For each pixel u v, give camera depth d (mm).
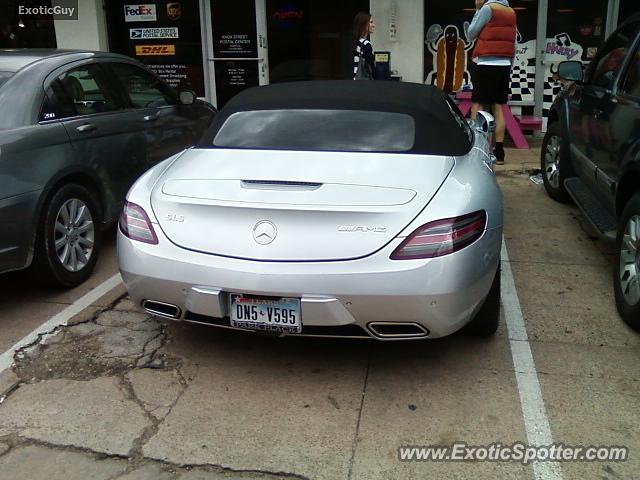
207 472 2717
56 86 4535
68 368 3516
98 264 5020
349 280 2934
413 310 2971
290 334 3107
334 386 3322
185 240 3154
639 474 2660
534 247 5277
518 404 3139
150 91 5734
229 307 3125
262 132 3809
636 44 4609
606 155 4527
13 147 3959
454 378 3375
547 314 4078
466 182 3311
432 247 2961
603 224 4543
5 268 3965
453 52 9172
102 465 2764
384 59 9195
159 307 3328
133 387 3332
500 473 2682
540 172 7625
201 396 3250
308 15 9641
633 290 3779
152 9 9906
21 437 2941
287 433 2955
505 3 7434
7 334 3891
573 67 5609
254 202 3076
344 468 2725
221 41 9836
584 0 8914
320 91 4191
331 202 3041
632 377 3348
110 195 4934
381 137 3641
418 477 2662
